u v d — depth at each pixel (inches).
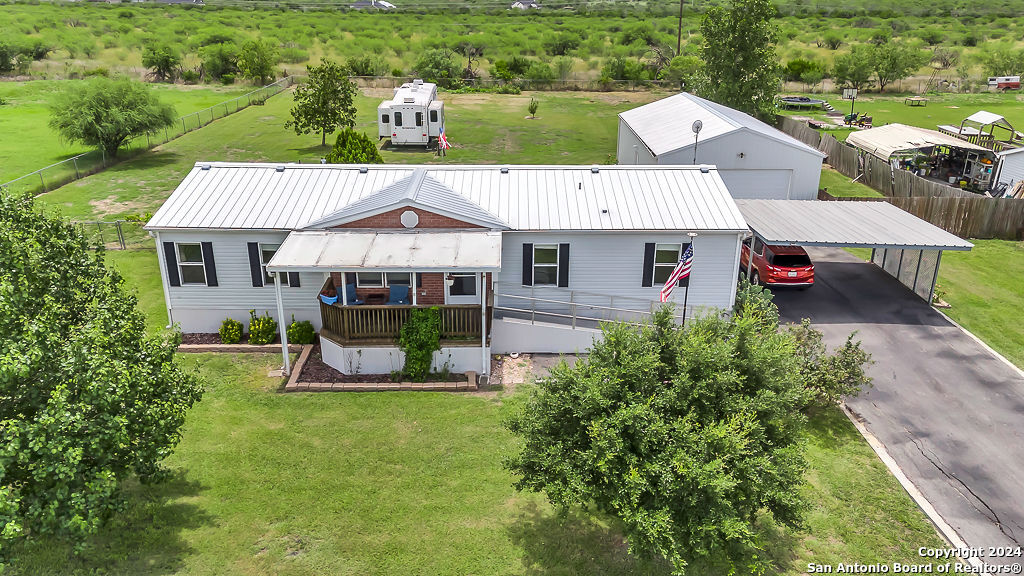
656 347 462.0
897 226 949.8
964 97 2679.6
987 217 1213.1
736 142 1224.8
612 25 4840.1
